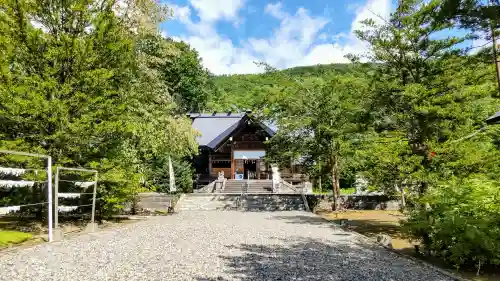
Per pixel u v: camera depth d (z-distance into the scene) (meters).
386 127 11.51
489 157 9.65
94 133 10.59
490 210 6.57
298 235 9.96
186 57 41.59
